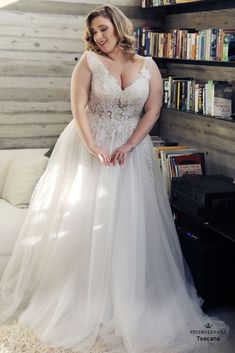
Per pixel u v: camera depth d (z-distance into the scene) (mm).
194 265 3371
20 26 4375
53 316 3012
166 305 3113
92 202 3139
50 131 4664
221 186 3387
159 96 3252
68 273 3139
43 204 3311
